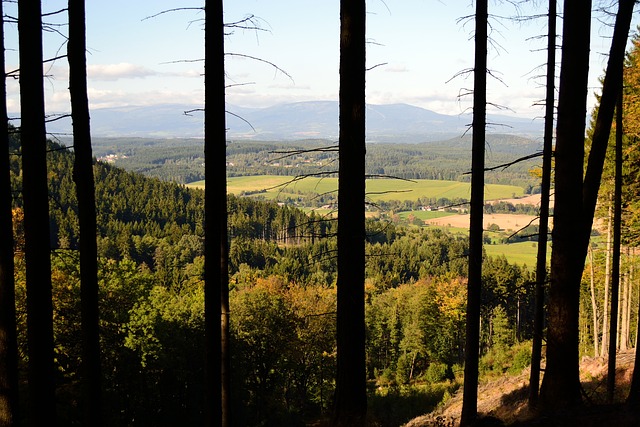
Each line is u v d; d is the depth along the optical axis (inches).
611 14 322.0
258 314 983.6
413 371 1806.1
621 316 995.3
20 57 246.2
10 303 266.4
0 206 259.1
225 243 361.7
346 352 278.8
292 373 1096.8
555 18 360.8
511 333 1838.1
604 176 749.9
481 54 324.5
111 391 703.7
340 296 278.1
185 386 831.7
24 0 241.9
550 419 275.6
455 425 561.0
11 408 269.6
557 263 297.4
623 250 858.8
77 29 261.1
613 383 448.5
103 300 754.8
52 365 267.1
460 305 1803.6
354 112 264.2
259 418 979.3
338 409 283.9
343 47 263.0
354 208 269.3
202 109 266.8
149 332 737.6
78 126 267.6
